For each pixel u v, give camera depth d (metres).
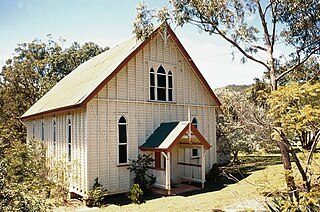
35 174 8.90
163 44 18.70
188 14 14.14
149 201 14.20
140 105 17.17
